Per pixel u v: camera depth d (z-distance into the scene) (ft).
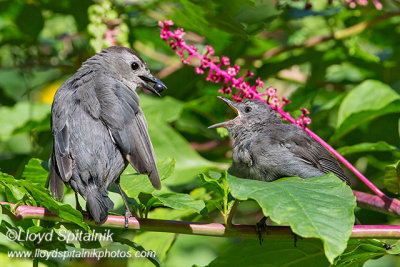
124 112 27.68
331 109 41.34
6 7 42.27
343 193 21.70
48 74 47.19
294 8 42.52
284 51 43.32
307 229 19.79
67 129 27.22
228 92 31.09
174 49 30.37
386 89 37.37
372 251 25.48
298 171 31.27
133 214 27.66
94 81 28.94
